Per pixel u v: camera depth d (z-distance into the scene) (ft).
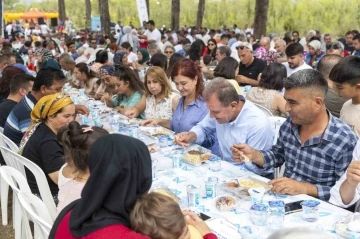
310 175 8.94
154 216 4.83
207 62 28.37
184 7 132.67
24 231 10.64
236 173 9.53
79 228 4.98
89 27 100.58
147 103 15.23
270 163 9.67
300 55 21.01
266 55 28.45
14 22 104.73
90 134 7.46
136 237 4.75
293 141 9.18
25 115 12.46
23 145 10.23
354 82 9.98
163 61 21.18
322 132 8.66
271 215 7.13
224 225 7.01
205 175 9.43
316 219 7.17
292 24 109.70
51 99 9.99
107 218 4.89
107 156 4.93
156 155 10.88
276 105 14.84
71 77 25.26
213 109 10.16
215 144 12.24
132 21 142.82
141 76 26.89
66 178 8.10
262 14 45.29
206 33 66.03
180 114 13.42
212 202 7.98
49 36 69.62
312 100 8.34
